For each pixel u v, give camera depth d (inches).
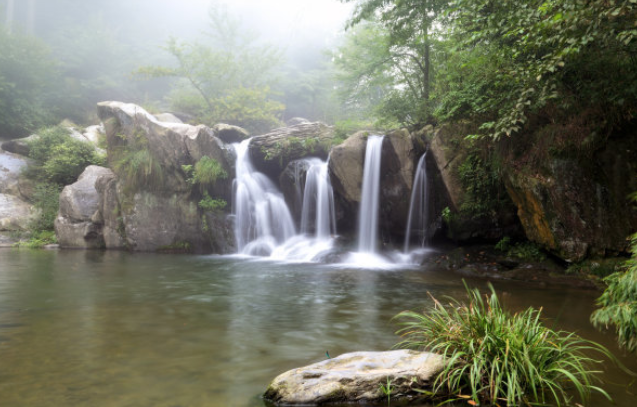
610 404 129.6
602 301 182.1
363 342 202.5
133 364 168.4
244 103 1165.7
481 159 490.6
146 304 289.7
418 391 137.8
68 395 136.2
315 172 680.4
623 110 333.7
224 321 243.9
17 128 1179.3
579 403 130.3
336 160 619.5
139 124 731.4
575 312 269.3
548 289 356.5
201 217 730.8
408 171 577.6
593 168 367.2
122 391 140.3
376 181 599.5
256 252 677.9
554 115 378.9
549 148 385.7
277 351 187.9
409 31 646.5
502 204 490.0
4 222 804.6
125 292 335.0
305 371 141.5
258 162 772.0
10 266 479.5
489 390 137.5
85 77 1609.3
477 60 368.2
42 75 1293.1
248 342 201.6
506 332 148.1
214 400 133.9
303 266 522.0
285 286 370.6
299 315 260.5
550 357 147.0
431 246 577.3
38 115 1222.9
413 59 729.6
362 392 134.7
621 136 354.6
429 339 174.2
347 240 633.0
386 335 215.5
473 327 155.6
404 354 155.4
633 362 170.2
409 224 586.6
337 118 1352.1
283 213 722.2
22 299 301.0
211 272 461.1
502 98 361.7
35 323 234.5
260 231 722.2
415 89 755.4
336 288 362.0
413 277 426.3
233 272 461.7
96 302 294.4
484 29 326.0
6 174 905.5
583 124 360.5
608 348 190.2
